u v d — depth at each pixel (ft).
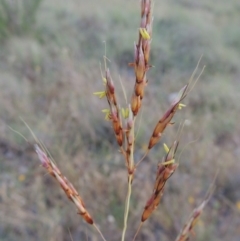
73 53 16.76
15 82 14.10
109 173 10.39
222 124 13.57
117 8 23.59
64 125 11.95
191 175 10.54
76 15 21.26
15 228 8.61
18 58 15.84
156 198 2.66
